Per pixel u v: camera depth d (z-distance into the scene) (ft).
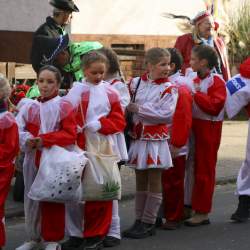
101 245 26.23
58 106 24.89
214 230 29.45
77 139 25.55
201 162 29.71
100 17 59.41
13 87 34.04
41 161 24.53
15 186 32.83
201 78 29.58
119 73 28.19
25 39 44.39
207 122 29.50
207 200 29.94
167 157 27.61
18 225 30.37
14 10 45.16
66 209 25.73
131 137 27.81
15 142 23.89
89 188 25.05
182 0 61.93
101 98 25.77
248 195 30.53
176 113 27.58
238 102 30.30
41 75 24.95
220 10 55.47
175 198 29.22
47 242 25.13
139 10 60.64
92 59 25.66
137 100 27.78
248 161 30.48
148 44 61.11
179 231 29.22
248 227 30.01
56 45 31.76
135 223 28.35
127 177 38.70
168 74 28.37
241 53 63.21
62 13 32.58
